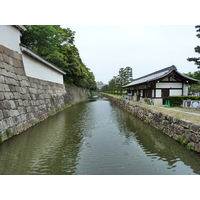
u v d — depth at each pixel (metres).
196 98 14.58
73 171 4.70
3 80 7.71
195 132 5.97
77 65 31.23
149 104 17.27
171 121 8.16
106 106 24.45
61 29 28.16
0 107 6.84
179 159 5.60
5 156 5.65
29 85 11.19
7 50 8.98
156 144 7.14
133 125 11.02
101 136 8.35
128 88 33.16
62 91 22.23
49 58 21.86
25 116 9.23
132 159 5.59
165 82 16.98
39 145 6.81
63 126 10.39
